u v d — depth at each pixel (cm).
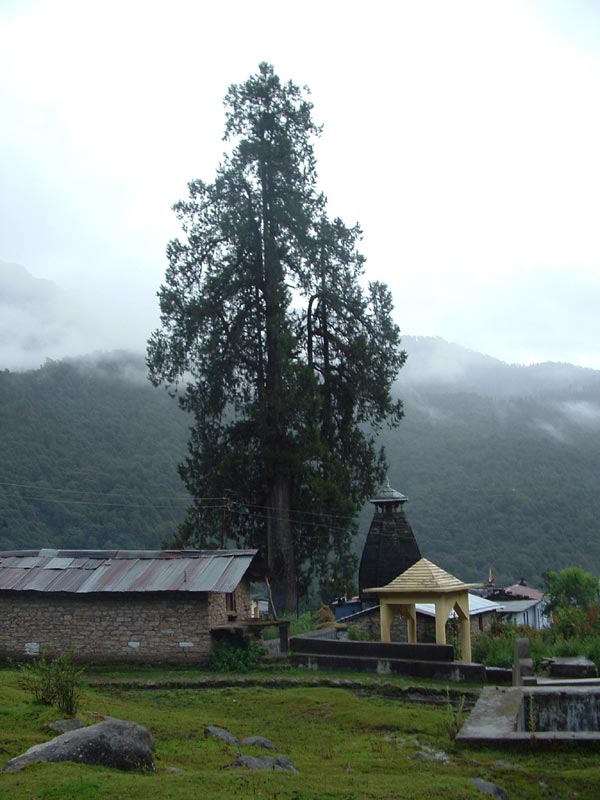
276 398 3509
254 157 3856
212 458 3722
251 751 1181
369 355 3881
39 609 2302
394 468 11169
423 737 1346
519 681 1538
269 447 3572
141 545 6028
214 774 880
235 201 3878
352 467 3922
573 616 2886
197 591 2169
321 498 3525
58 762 878
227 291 3759
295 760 1145
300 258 3844
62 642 2266
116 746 920
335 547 3653
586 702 1246
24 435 7312
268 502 3644
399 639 2992
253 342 3775
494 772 1002
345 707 1628
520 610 4628
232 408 3928
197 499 3706
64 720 1166
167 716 1448
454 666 1941
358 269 3997
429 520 9162
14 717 1189
